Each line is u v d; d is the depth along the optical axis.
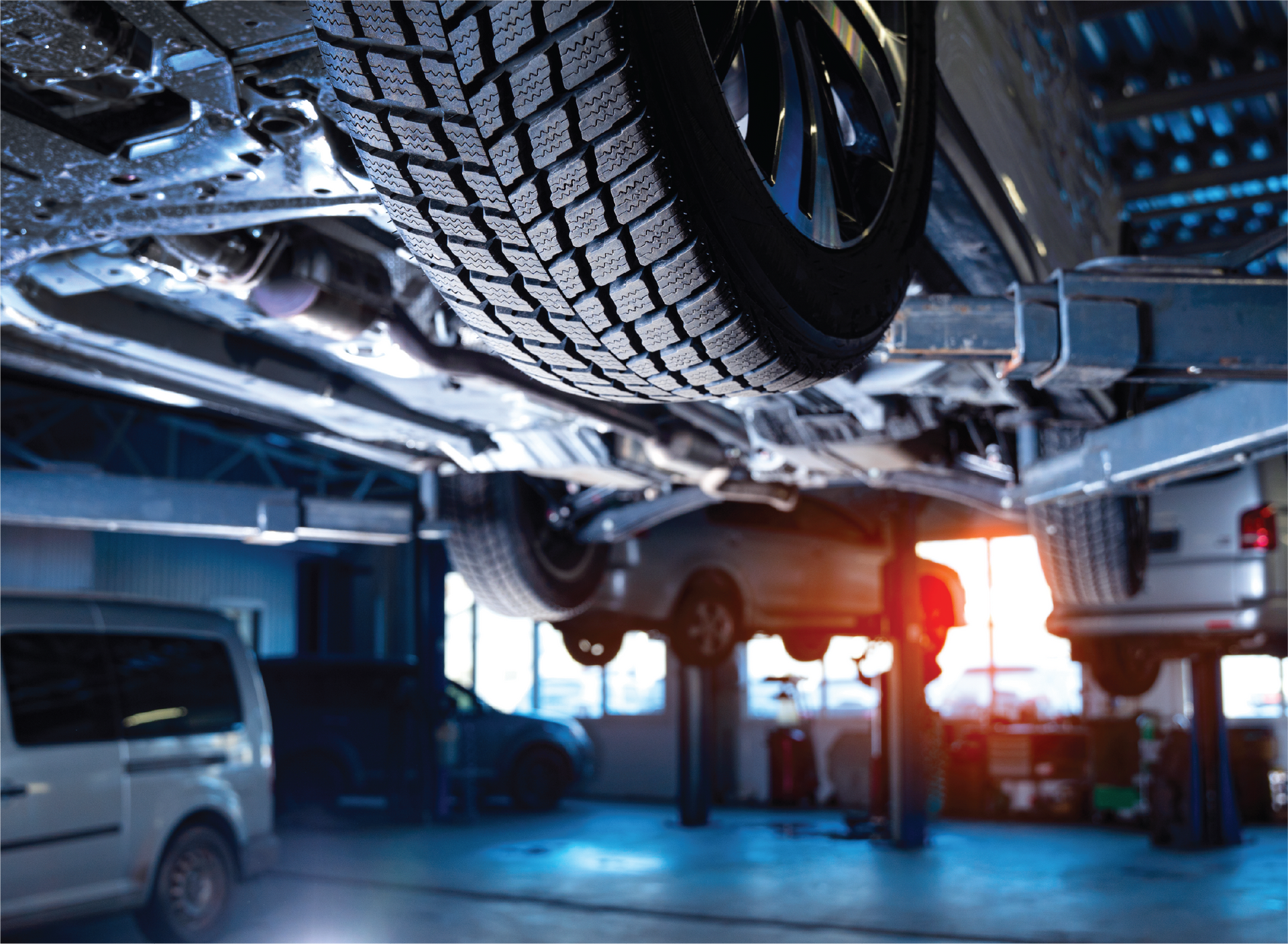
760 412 4.49
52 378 5.99
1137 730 12.87
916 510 10.61
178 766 6.36
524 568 6.13
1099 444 4.02
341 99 1.49
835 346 1.96
